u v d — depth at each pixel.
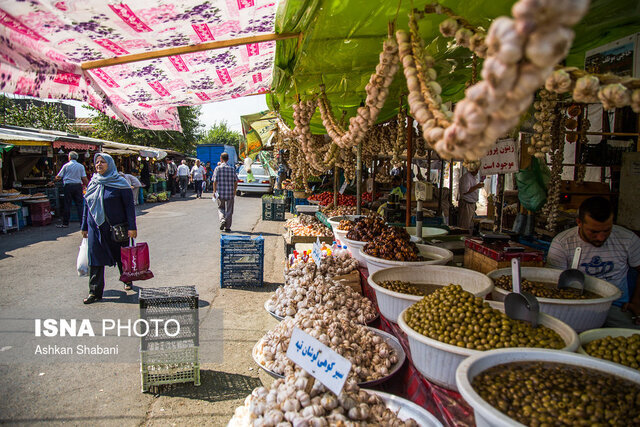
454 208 8.31
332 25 2.61
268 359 2.76
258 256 6.16
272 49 3.27
